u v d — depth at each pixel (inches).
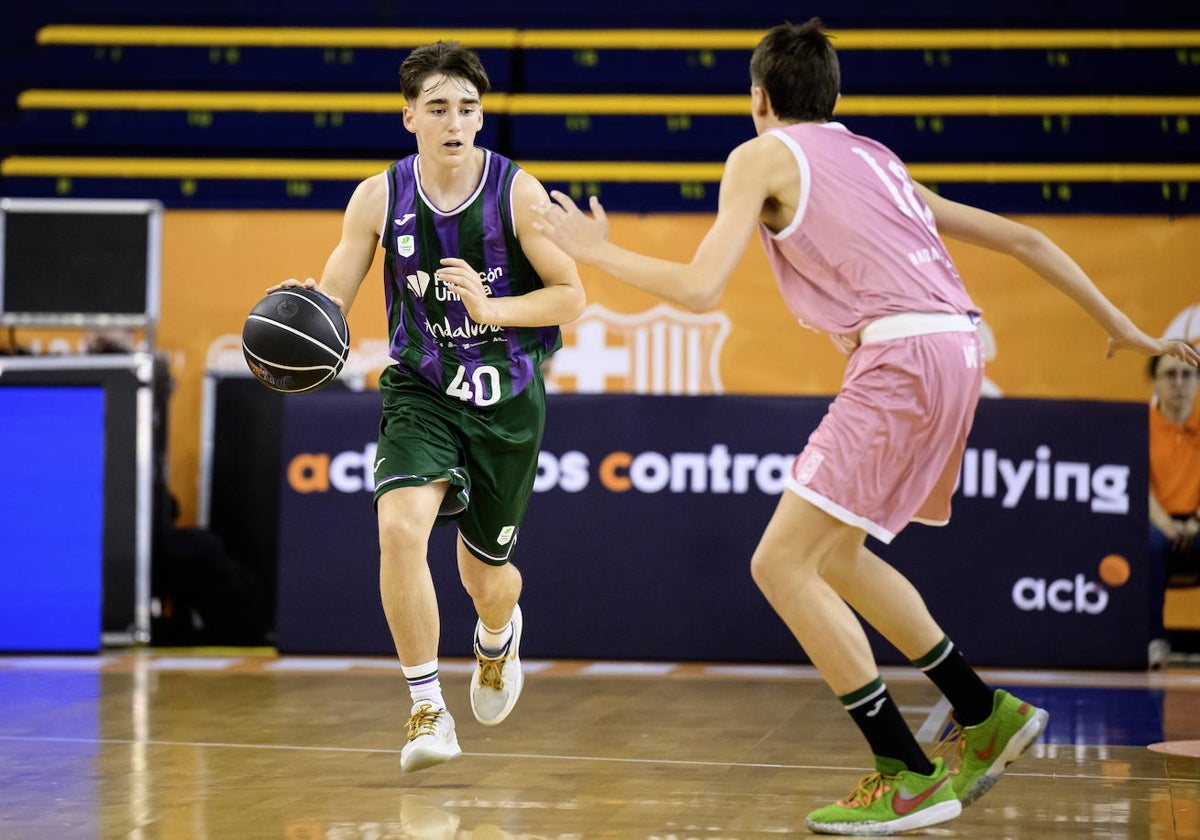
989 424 592.4
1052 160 889.5
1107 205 853.2
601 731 430.6
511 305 347.3
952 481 333.1
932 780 300.2
